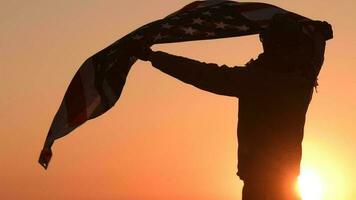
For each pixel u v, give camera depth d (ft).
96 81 37.27
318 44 37.14
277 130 34.42
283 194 34.37
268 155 34.40
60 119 37.06
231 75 33.55
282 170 34.47
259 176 34.45
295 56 34.73
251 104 34.42
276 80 34.14
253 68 34.19
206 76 33.19
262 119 34.40
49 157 36.81
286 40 34.60
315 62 36.58
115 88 37.14
